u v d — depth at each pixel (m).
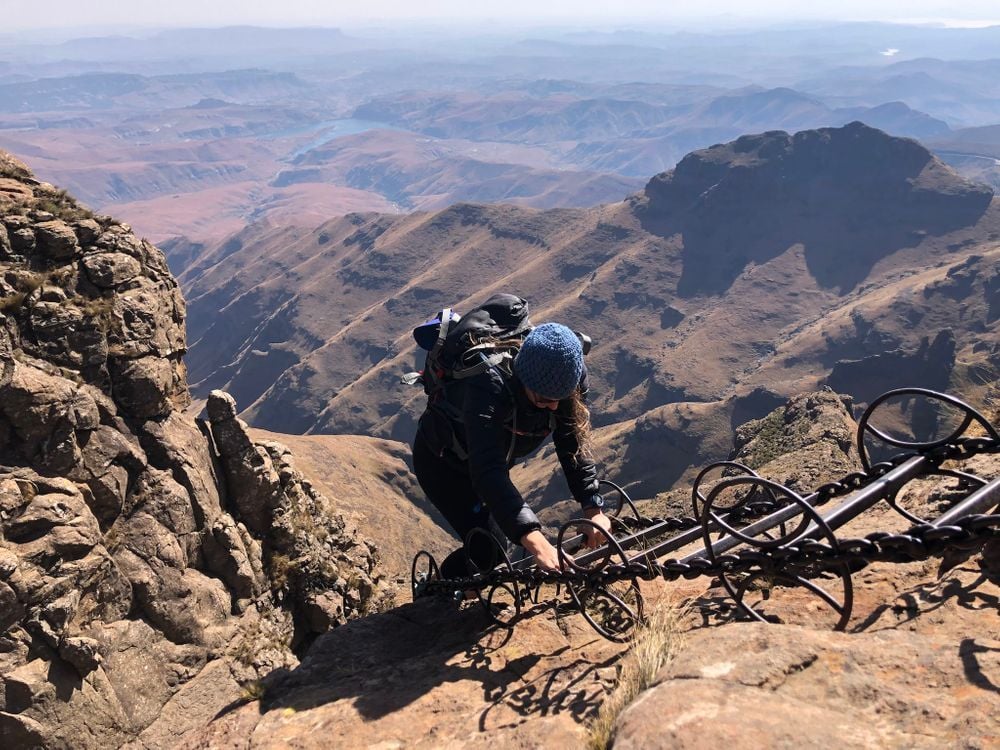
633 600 4.83
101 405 15.97
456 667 4.31
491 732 3.42
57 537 14.12
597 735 2.88
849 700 2.48
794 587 4.14
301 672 4.79
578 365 4.08
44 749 13.07
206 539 17.17
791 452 24.64
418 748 3.54
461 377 4.50
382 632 5.13
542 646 4.45
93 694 13.88
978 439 3.88
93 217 17.56
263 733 3.98
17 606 13.29
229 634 16.72
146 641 15.25
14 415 14.46
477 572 5.34
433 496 5.40
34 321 15.49
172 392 17.83
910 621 3.31
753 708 2.34
